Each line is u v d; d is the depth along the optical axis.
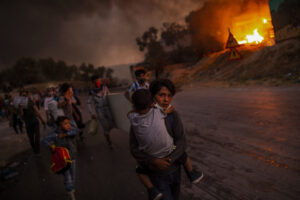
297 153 3.10
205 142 4.26
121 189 3.11
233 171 2.98
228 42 10.88
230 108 6.57
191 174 1.83
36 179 4.04
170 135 1.66
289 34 11.69
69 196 2.98
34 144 5.38
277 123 4.45
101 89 4.89
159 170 1.64
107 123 4.90
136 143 1.72
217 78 15.62
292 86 7.69
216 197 2.50
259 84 9.58
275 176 2.67
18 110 5.21
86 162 4.43
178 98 11.09
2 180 4.22
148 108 1.60
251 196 2.38
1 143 7.50
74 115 5.79
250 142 3.81
